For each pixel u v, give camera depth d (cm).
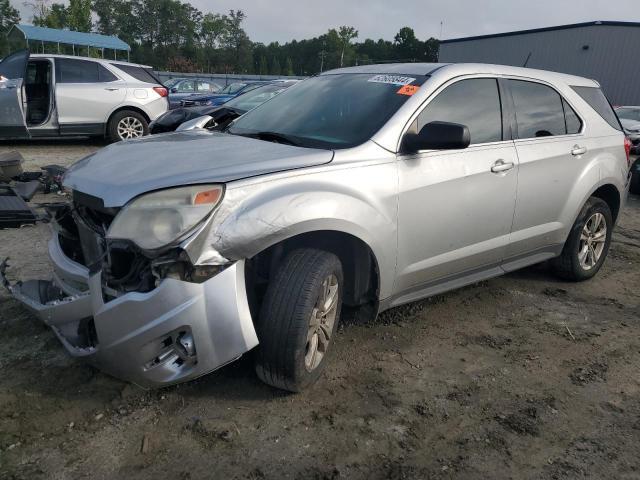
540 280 495
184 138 347
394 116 330
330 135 334
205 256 246
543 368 341
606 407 303
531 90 424
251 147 314
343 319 366
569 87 463
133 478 232
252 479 235
